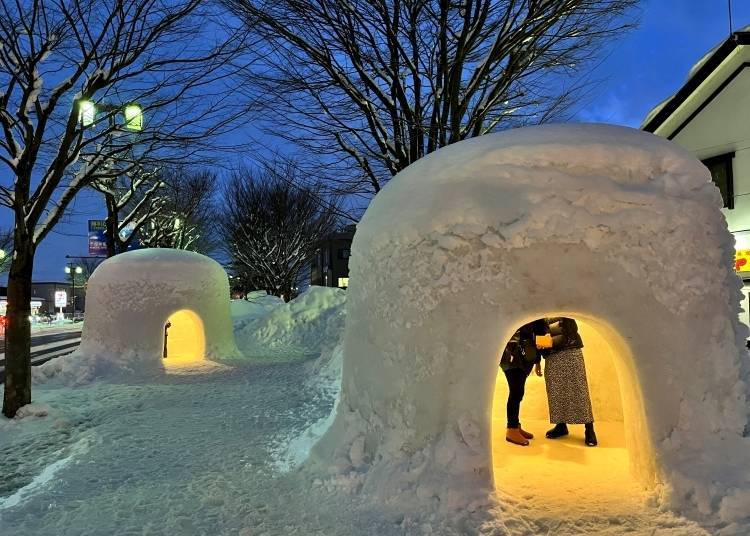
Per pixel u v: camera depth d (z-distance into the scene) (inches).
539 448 179.0
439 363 139.7
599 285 135.2
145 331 375.2
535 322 187.2
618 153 143.2
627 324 135.0
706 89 443.5
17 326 275.4
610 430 200.1
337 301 572.4
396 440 144.2
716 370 135.6
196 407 271.7
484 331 137.2
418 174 159.5
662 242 137.0
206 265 423.2
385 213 159.0
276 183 1087.6
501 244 137.6
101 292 382.0
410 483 136.3
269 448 194.1
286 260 1125.1
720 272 141.3
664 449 132.7
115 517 138.8
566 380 184.1
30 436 239.9
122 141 354.6
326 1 309.0
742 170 427.5
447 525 124.0
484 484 133.3
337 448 157.9
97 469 178.9
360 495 140.6
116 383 340.2
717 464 127.3
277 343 516.7
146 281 382.3
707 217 142.4
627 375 141.2
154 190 668.7
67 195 295.3
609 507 131.5
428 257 144.3
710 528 116.6
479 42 329.1
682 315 135.9
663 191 141.3
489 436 137.2
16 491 177.3
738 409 134.3
